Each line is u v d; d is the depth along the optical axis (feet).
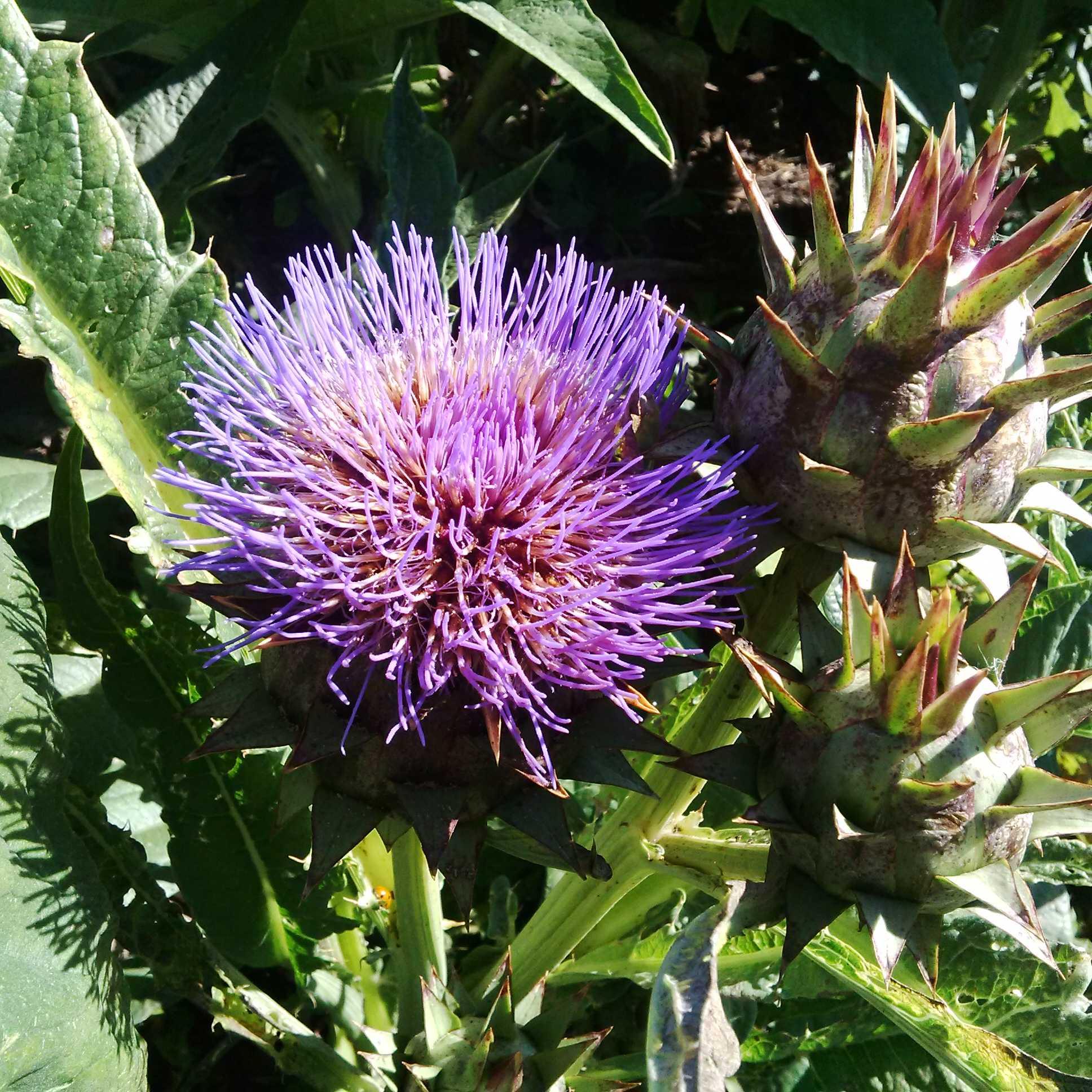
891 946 0.79
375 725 0.82
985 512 0.84
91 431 1.00
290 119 1.53
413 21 1.42
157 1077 1.19
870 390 0.80
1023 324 0.83
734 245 1.85
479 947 1.19
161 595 1.23
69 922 0.90
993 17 1.90
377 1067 1.10
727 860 0.97
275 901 1.09
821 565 0.89
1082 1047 1.05
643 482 0.88
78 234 1.06
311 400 0.90
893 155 0.83
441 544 0.87
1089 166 1.90
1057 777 0.80
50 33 1.41
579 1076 1.04
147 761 1.05
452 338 0.98
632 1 1.92
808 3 1.49
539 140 1.86
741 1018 1.12
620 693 0.82
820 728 0.82
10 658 0.93
